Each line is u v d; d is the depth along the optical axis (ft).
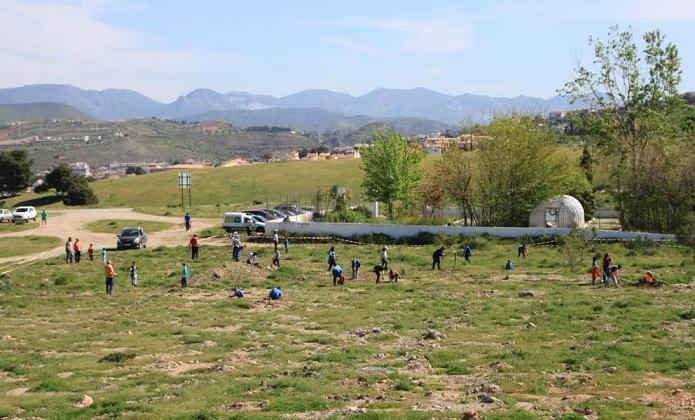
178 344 69.87
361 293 106.11
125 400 47.19
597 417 41.24
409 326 77.71
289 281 119.34
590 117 201.67
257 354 63.67
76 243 147.54
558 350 62.90
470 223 205.36
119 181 461.37
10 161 403.34
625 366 55.72
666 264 128.57
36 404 46.83
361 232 184.96
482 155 202.90
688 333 69.62
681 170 176.35
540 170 198.18
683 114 196.54
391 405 44.70
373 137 265.34
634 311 82.33
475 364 57.93
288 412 43.32
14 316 90.17
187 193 405.18
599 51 198.18
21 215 236.43
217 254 156.87
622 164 189.57
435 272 128.88
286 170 449.06
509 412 41.93
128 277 127.03
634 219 184.85
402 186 237.45
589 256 142.92
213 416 42.01
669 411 42.55
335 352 63.98
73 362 61.87
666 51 193.36
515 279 117.39
